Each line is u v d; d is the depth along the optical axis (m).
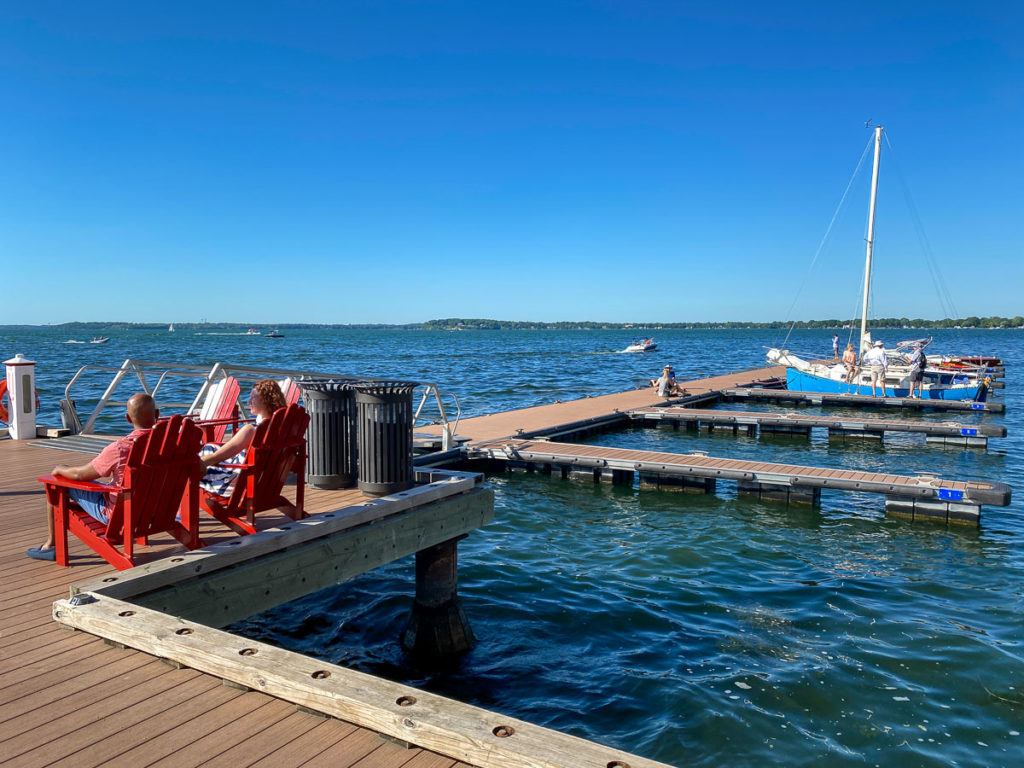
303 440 6.07
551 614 7.93
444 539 7.05
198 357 64.38
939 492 11.91
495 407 27.34
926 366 31.16
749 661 6.78
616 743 5.41
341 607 8.09
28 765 2.94
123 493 4.87
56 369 45.03
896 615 7.94
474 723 3.05
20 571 5.26
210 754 3.04
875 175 30.56
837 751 5.27
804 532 11.38
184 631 3.97
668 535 11.12
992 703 5.99
